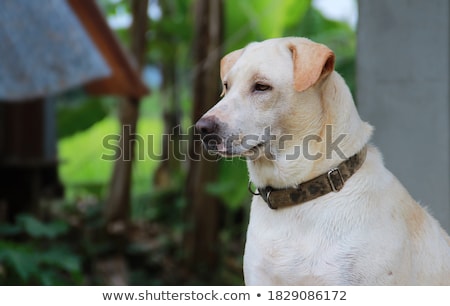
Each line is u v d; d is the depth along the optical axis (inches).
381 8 183.6
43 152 358.3
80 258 266.8
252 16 292.8
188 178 309.3
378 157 127.5
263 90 121.3
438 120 178.5
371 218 118.5
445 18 176.9
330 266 118.3
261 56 122.7
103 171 509.7
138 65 316.8
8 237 280.5
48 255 223.5
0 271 215.8
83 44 234.5
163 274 288.4
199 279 286.7
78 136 515.8
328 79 122.4
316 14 333.4
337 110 122.3
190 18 342.0
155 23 354.3
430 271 123.4
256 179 126.8
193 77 297.3
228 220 332.8
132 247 295.9
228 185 269.4
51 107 365.1
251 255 125.6
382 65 184.2
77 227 302.8
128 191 310.7
